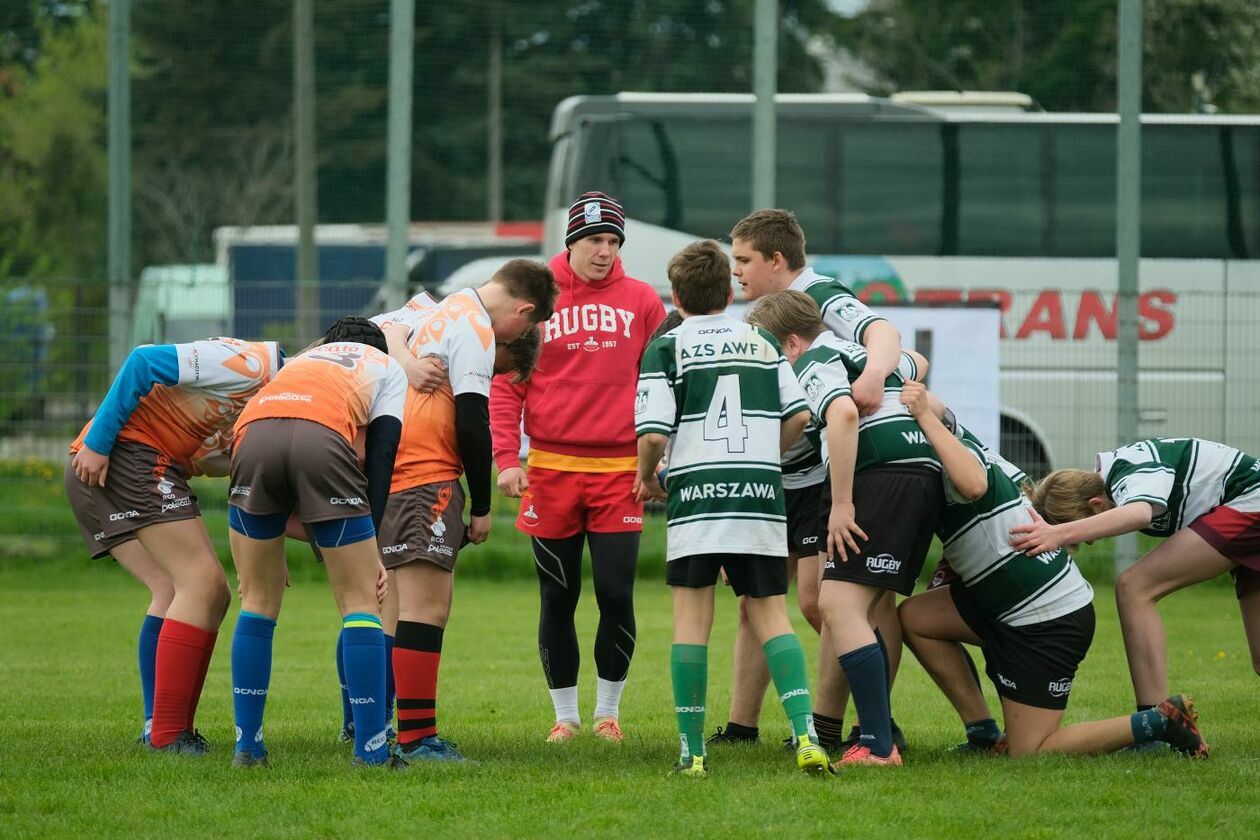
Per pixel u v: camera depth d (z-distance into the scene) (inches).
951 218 2236.7
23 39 3836.1
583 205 869.8
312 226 2559.1
